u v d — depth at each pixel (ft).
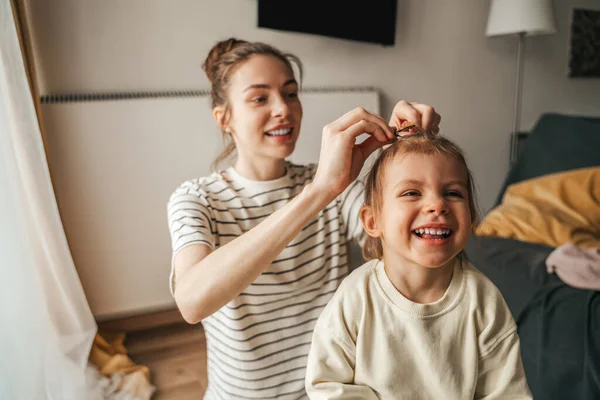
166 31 8.32
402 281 2.30
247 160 3.25
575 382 5.33
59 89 7.85
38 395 5.91
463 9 10.71
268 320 3.02
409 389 2.29
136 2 8.07
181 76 8.54
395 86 10.34
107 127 7.90
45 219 6.53
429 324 2.25
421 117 2.84
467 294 2.31
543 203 8.71
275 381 3.04
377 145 2.42
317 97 9.21
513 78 11.59
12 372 5.73
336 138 2.27
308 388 2.35
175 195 3.07
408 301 2.27
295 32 8.67
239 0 8.69
